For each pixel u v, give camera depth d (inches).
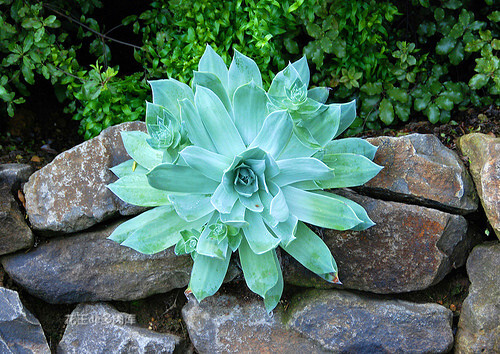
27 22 31.8
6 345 28.0
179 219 27.6
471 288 29.3
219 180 26.0
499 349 27.6
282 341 28.9
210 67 28.7
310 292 29.8
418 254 28.7
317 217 26.4
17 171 30.7
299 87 25.6
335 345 28.5
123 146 30.4
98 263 30.1
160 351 29.2
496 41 32.7
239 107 26.6
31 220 29.9
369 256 29.0
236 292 29.9
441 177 29.0
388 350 28.5
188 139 27.2
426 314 28.8
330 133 27.0
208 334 29.2
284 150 27.6
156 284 30.4
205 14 33.1
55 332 30.9
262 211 26.5
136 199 27.6
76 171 29.7
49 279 30.0
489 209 28.5
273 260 26.7
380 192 29.6
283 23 32.9
